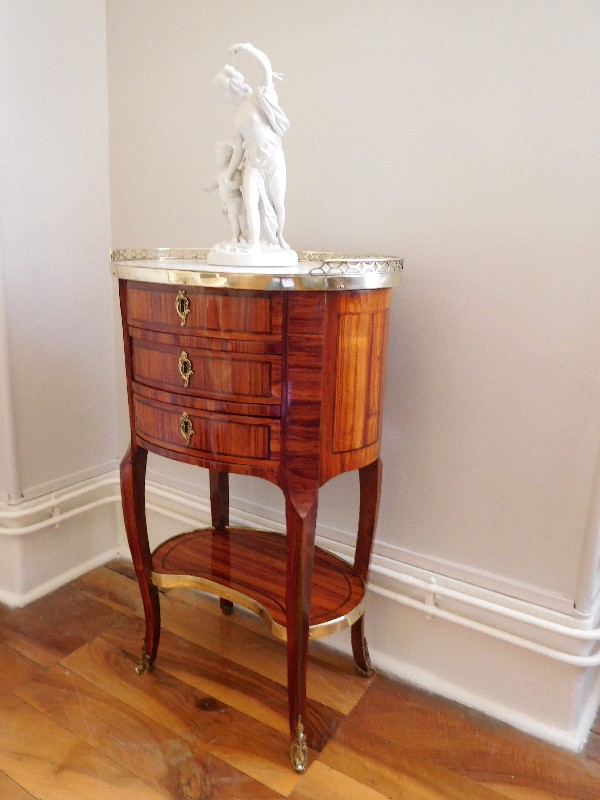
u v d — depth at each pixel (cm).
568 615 130
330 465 116
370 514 138
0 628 165
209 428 117
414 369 142
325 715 137
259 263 122
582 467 125
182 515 189
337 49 138
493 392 132
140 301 122
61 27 165
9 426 167
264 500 172
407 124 132
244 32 151
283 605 128
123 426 201
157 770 122
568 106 115
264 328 108
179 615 173
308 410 110
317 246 150
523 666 135
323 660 157
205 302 111
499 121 121
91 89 176
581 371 122
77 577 192
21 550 175
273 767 123
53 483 184
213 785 118
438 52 125
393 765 125
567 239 119
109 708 137
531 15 115
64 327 180
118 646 159
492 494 137
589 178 115
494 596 138
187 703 140
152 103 171
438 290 135
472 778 122
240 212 130
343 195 144
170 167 171
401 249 138
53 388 179
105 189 186
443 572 146
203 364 114
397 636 152
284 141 150
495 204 125
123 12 171
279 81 147
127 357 131
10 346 165
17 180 161
